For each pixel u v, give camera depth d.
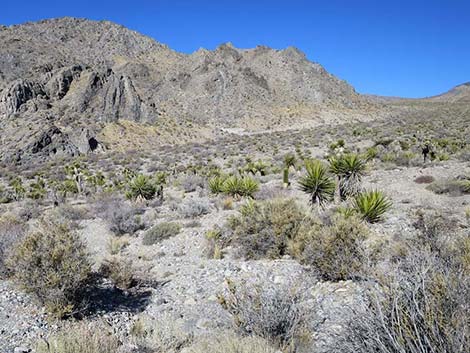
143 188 22.52
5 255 8.08
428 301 3.00
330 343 4.39
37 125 67.44
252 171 30.55
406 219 11.30
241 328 5.01
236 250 10.73
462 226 9.74
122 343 5.20
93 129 78.94
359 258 6.71
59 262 6.43
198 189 27.92
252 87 139.25
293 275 7.58
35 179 45.12
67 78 96.88
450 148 33.12
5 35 150.25
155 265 10.24
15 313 6.21
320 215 11.40
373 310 3.36
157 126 91.94
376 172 22.38
